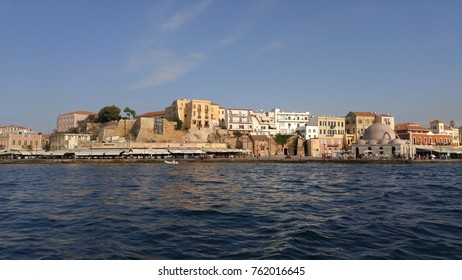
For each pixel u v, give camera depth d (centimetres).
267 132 16662
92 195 3491
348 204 2844
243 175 6406
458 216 2305
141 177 5894
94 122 16725
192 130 15100
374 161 11750
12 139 15112
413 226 2003
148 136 14050
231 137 15338
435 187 4144
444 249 1567
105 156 12650
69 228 2027
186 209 2630
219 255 1529
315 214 2411
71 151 12912
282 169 8594
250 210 2589
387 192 3628
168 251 1586
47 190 3984
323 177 5888
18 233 1919
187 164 11525
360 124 16362
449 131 18262
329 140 15412
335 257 1484
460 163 12106
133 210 2597
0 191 3922
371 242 1689
